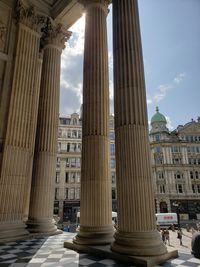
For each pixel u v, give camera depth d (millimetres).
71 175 55500
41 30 15750
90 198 9008
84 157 9695
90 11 11672
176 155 61000
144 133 8125
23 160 11969
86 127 10008
